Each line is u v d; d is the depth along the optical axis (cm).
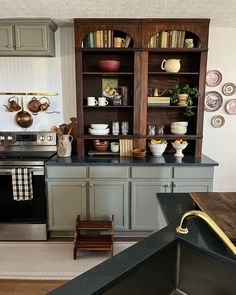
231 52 293
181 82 299
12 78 298
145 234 273
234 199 135
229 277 83
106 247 233
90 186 258
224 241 78
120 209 263
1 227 260
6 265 222
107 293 73
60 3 220
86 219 264
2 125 306
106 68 274
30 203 258
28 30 260
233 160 315
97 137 283
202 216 88
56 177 257
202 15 248
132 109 299
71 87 300
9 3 220
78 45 263
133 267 79
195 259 92
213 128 308
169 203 138
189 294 95
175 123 286
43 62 296
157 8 231
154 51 270
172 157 282
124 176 257
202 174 257
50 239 268
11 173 248
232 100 302
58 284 199
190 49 262
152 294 88
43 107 299
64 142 279
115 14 246
